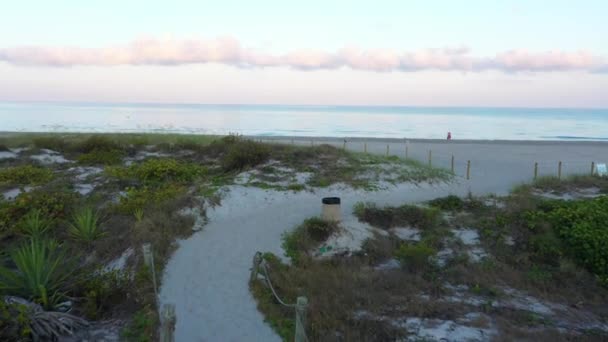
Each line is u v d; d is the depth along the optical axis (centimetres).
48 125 8125
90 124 8656
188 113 16225
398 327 845
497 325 872
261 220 1490
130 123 9162
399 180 2081
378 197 1816
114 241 1241
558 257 1212
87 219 1266
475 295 1028
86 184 1852
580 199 1723
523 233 1350
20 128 7169
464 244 1323
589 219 1337
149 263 992
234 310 907
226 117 13075
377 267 1195
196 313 893
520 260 1217
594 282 1109
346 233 1330
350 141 4647
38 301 862
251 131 7362
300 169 2130
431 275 1123
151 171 1919
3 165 2189
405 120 12269
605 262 1148
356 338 798
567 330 878
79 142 2678
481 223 1445
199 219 1463
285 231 1377
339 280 1059
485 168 2767
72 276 1015
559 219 1356
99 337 800
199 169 2073
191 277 1057
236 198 1694
